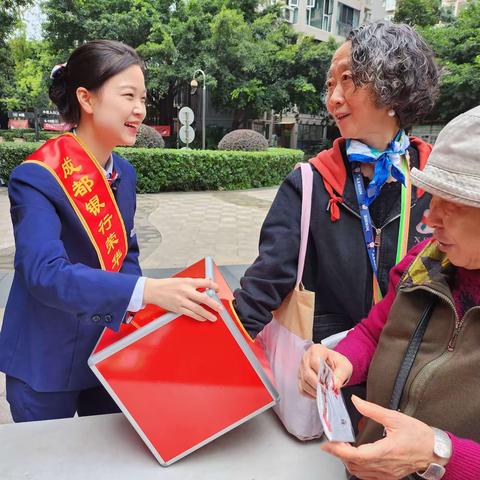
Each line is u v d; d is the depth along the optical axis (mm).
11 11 11414
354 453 687
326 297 1234
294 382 1082
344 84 1116
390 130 1149
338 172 1174
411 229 1188
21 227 1034
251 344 1032
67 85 1196
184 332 917
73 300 918
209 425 965
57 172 1116
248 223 7062
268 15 19547
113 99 1148
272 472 976
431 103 1137
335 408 797
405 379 826
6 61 13516
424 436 698
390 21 1121
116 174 1333
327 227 1169
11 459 967
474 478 683
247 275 1175
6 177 10484
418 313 853
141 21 18406
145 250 5309
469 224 732
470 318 759
